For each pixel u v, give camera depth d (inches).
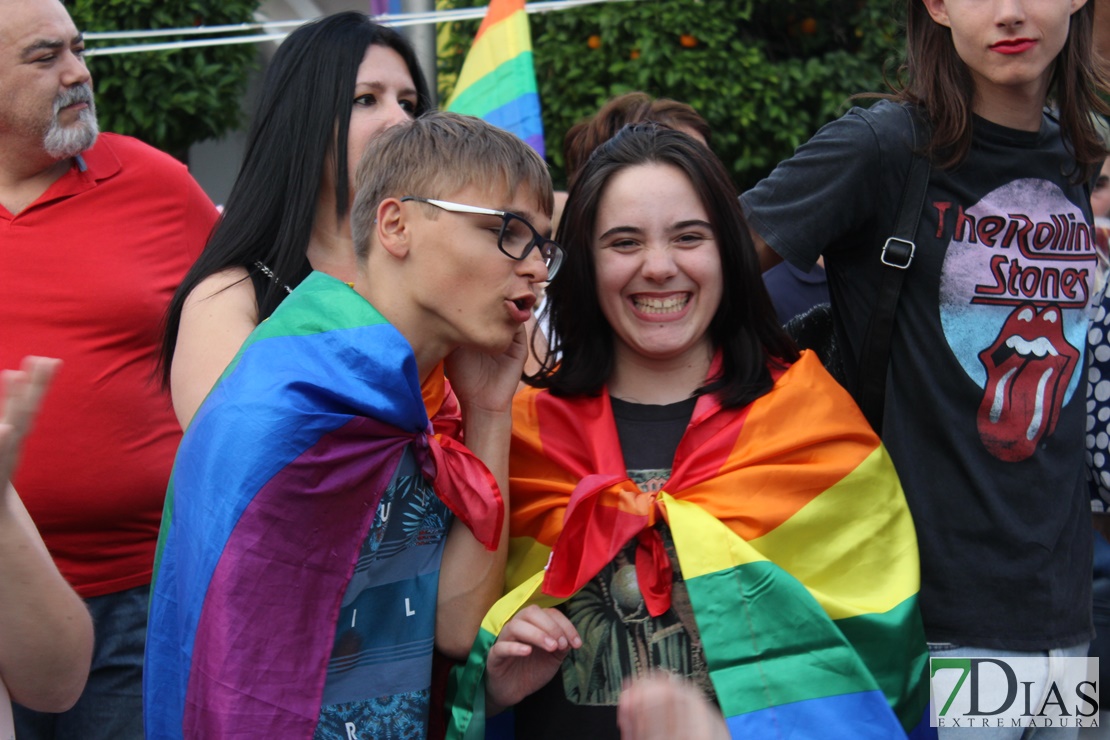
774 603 95.3
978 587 106.3
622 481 100.2
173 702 87.8
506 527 99.3
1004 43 103.4
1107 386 117.9
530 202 93.0
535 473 106.3
